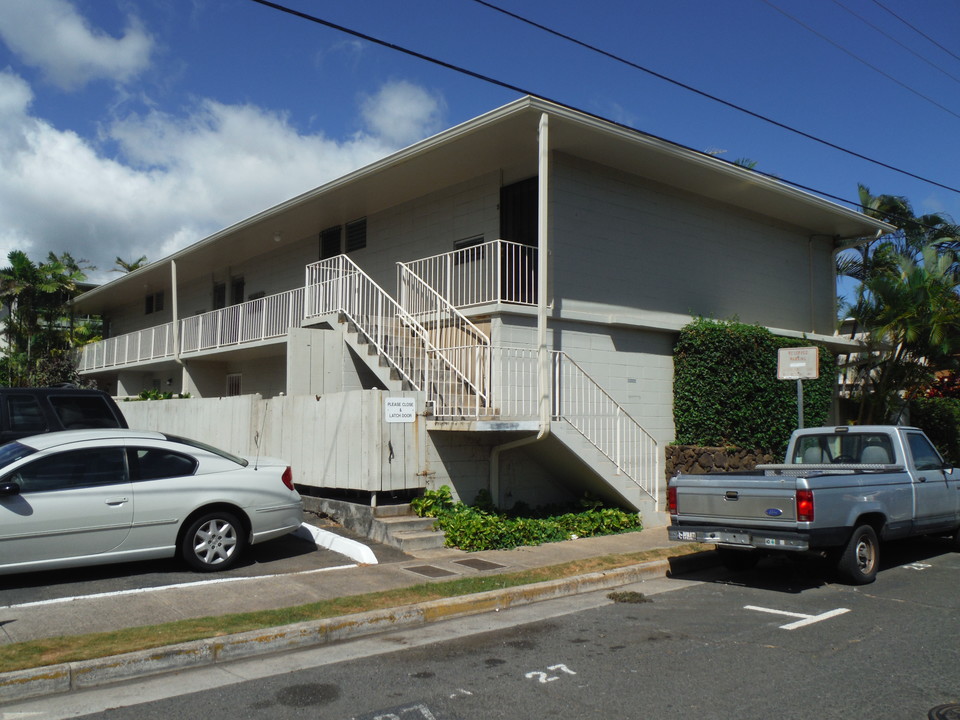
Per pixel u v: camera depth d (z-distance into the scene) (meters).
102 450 8.16
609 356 13.94
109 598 7.27
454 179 14.92
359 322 13.16
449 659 6.06
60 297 28.98
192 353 19.81
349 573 8.49
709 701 5.09
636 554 9.88
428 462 10.95
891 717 4.78
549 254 13.12
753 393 14.30
